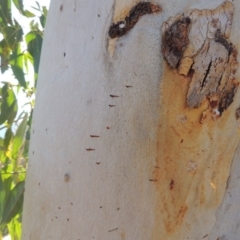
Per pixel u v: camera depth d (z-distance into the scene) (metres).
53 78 0.66
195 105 0.58
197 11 0.57
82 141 0.61
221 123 0.60
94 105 0.60
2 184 1.40
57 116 0.63
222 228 0.64
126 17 0.58
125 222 0.60
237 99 0.59
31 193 0.68
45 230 0.64
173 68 0.57
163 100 0.58
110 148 0.59
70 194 0.62
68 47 0.64
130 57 0.58
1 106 1.47
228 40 0.57
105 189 0.60
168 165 0.59
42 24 1.50
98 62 0.60
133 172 0.59
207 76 0.57
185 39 0.57
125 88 0.59
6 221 1.30
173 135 0.59
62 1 0.67
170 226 0.61
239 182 0.64
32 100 1.49
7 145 1.49
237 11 0.57
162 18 0.57
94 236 0.60
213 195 0.62
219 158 0.61
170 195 0.60
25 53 1.51
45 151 0.65
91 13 0.62
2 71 1.49
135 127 0.59
